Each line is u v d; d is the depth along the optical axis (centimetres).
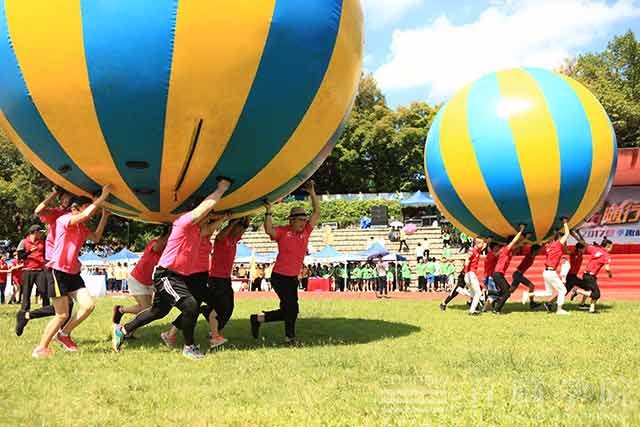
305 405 352
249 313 1071
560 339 657
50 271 570
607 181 957
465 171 952
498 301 1040
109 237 3828
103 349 596
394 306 1236
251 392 388
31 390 399
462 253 2784
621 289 1825
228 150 511
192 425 312
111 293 2347
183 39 449
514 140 903
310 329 770
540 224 969
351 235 3262
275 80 486
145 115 474
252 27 461
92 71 455
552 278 1033
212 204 541
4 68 480
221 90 472
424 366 478
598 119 938
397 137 4294
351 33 537
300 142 540
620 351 561
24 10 456
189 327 535
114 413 338
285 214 3612
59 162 528
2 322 891
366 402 356
